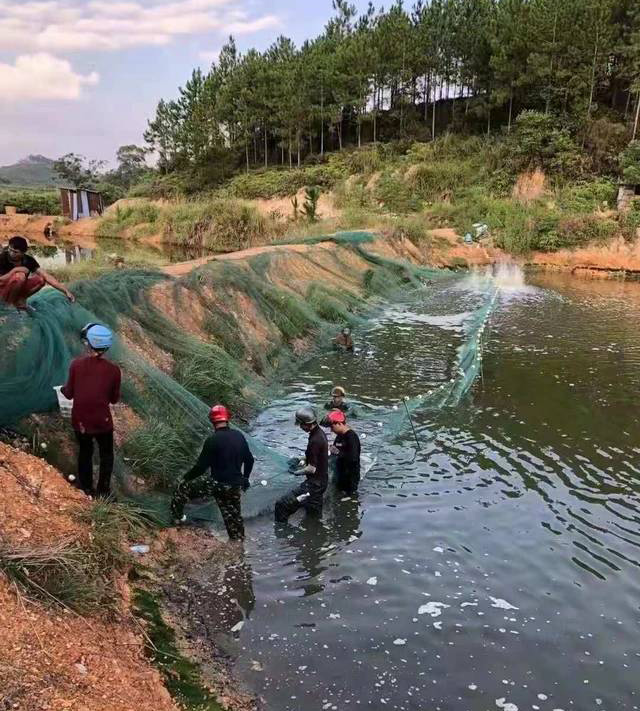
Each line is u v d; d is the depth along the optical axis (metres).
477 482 8.08
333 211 42.59
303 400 11.12
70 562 4.82
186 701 4.23
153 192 62.59
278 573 6.05
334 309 17.06
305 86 55.84
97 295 9.84
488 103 49.28
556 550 6.55
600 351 14.74
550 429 9.88
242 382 10.94
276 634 5.14
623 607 5.66
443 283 25.22
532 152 39.38
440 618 5.42
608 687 4.68
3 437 6.32
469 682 4.67
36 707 3.46
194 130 63.41
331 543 6.62
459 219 35.31
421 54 52.12
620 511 7.40
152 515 6.55
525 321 18.22
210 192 56.44
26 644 3.92
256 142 63.84
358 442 7.79
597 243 30.89
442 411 10.60
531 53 43.09
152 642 4.72
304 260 19.56
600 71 41.97
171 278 12.38
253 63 62.34
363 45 53.50
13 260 6.98
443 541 6.68
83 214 56.56
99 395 6.11
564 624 5.40
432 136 53.03
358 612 5.46
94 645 4.30
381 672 4.74
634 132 38.88
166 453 7.48
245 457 6.71
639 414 10.59
